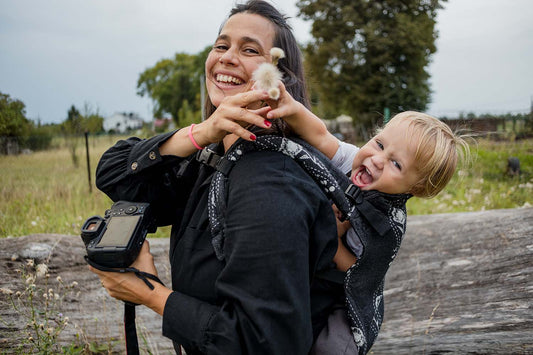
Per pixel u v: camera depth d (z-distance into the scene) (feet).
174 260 4.22
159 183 4.54
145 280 3.90
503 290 9.21
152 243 11.80
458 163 4.61
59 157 36.68
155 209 4.68
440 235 12.14
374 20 98.53
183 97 233.76
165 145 4.15
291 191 3.43
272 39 4.26
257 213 3.33
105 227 4.02
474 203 20.88
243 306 3.29
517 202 20.57
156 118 249.75
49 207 18.71
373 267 3.98
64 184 24.86
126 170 4.33
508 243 10.84
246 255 3.32
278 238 3.26
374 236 3.92
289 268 3.28
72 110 45.29
